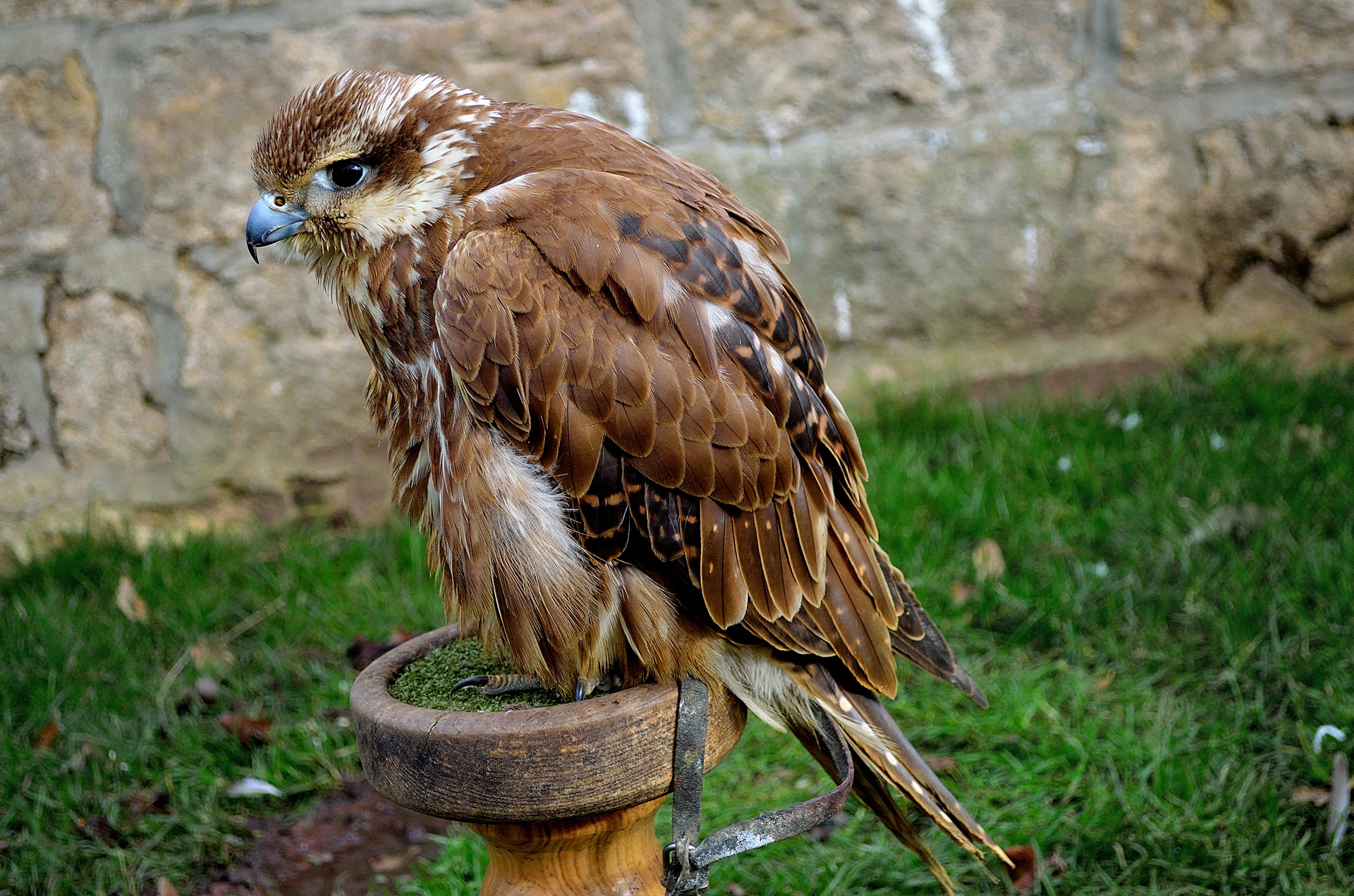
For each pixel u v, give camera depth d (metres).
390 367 2.12
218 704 3.31
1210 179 4.57
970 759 2.96
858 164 4.43
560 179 1.96
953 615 3.49
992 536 3.79
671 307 1.90
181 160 4.07
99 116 4.03
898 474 3.99
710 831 2.79
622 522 1.92
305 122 2.01
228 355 4.21
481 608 2.03
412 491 2.21
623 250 1.90
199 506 4.28
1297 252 4.61
